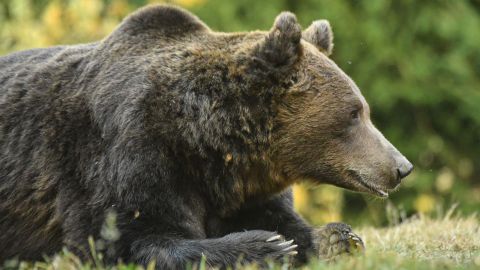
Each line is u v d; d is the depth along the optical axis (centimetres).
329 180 1100
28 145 1101
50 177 1074
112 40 1117
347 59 2578
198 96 1049
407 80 2566
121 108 1035
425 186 2530
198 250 964
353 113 1083
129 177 1006
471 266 855
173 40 1106
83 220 1036
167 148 1027
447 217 1443
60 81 1121
